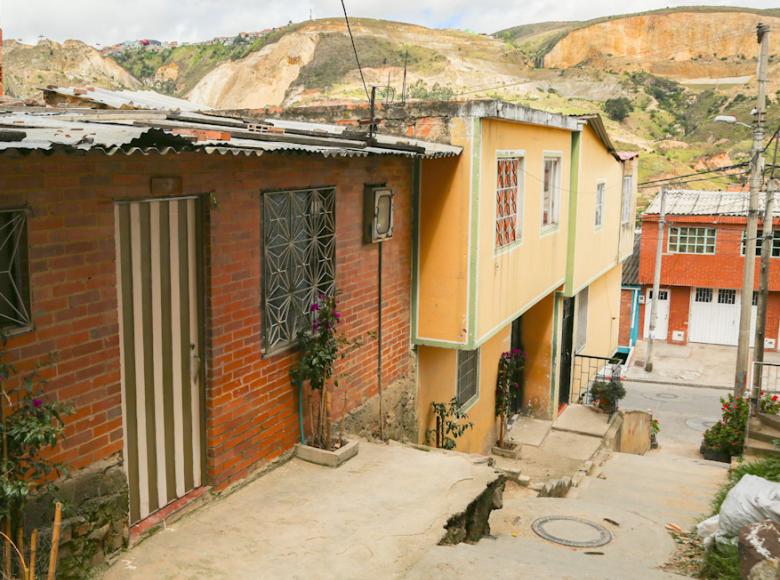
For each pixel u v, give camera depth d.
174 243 5.09
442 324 8.29
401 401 8.43
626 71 108.12
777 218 25.30
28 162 3.90
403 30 126.31
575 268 12.70
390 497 5.75
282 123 8.06
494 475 6.32
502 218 9.03
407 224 8.12
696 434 17.72
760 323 14.65
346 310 7.14
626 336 28.39
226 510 5.43
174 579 4.41
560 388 15.02
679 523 7.35
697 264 27.20
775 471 8.07
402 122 8.12
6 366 3.72
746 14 132.88
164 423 5.15
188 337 5.30
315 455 6.41
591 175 13.41
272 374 6.14
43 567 4.05
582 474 9.98
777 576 4.50
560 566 4.98
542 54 131.00
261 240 5.87
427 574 4.55
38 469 3.90
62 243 4.15
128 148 3.77
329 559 4.73
